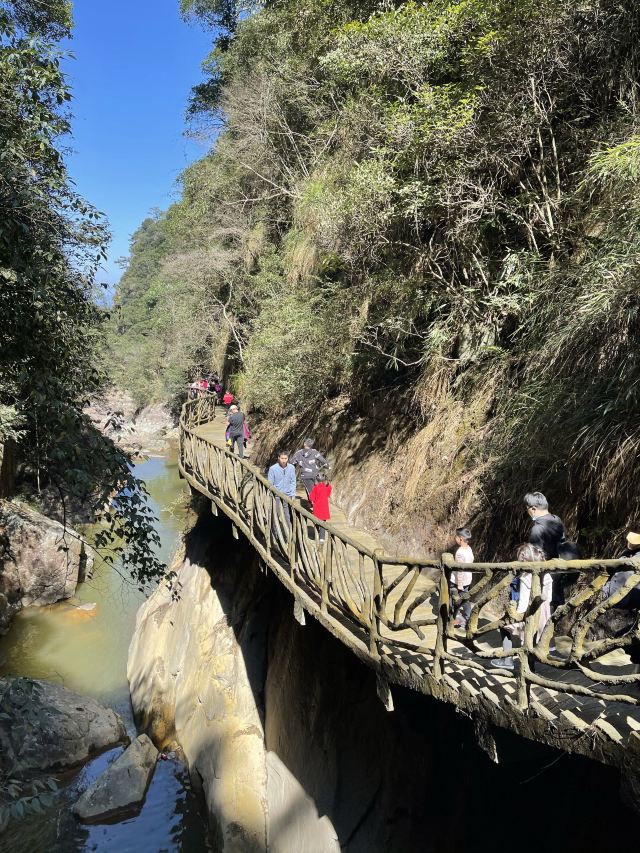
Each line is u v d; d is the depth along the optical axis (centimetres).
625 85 621
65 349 570
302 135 1611
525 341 642
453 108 668
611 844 378
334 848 595
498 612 564
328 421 1168
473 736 497
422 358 826
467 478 668
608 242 512
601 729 276
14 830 781
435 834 507
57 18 1140
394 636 504
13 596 1366
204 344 2569
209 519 1288
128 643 1262
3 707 531
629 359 448
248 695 858
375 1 1080
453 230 694
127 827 786
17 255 488
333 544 533
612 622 430
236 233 2034
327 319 1134
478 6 669
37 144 512
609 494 460
